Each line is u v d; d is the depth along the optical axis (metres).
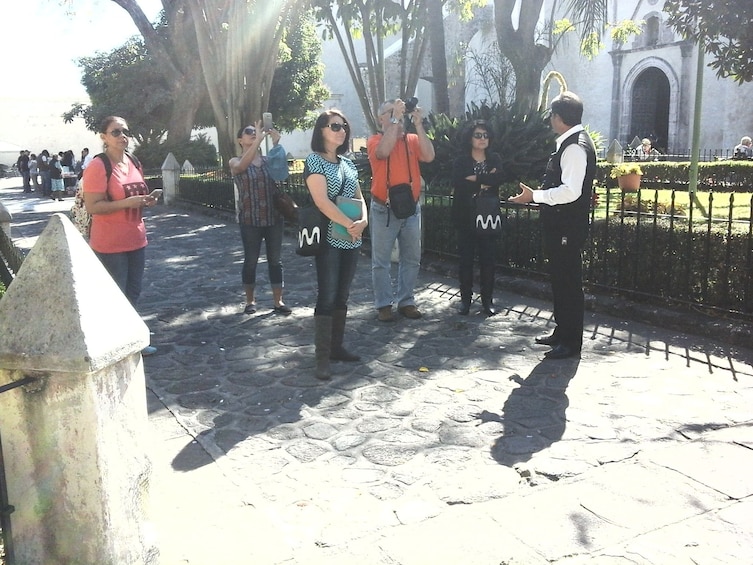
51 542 2.21
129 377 2.27
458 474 3.30
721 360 4.81
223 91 17.39
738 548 2.62
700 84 12.78
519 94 12.98
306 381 4.65
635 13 29.00
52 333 2.03
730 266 5.48
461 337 5.58
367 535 2.79
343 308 4.95
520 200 4.85
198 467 3.43
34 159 27.75
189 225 14.44
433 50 13.95
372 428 3.87
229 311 6.68
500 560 2.59
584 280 6.81
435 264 8.42
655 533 2.74
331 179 4.62
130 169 5.12
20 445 2.15
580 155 4.58
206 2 16.55
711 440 3.55
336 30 15.41
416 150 5.91
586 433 3.70
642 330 5.64
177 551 2.69
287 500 3.10
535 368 4.78
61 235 2.14
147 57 26.27
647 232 6.12
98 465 2.11
